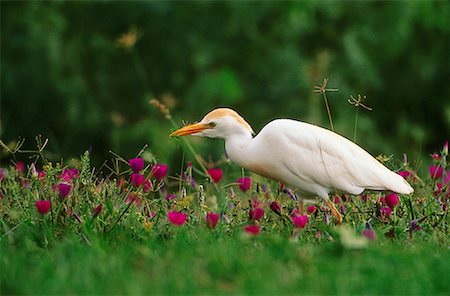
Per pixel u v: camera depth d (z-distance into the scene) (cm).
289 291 753
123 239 902
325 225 959
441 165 1098
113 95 2167
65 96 2053
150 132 1934
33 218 952
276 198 1042
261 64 2130
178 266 800
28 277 775
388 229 955
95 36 2133
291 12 2097
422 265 809
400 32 2133
